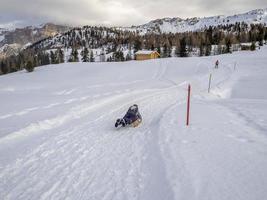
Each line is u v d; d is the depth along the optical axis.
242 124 10.55
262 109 14.05
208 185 5.51
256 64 50.81
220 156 7.01
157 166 6.92
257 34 139.75
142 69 57.34
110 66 66.19
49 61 136.00
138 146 8.80
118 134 10.36
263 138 8.56
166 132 9.59
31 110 15.22
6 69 117.44
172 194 5.37
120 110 15.20
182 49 110.19
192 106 15.38
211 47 125.19
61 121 12.59
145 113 14.28
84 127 11.55
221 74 41.03
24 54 141.50
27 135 10.38
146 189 5.93
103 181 6.45
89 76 55.88
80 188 6.17
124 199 5.61
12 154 8.38
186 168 6.38
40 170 7.20
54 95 24.52
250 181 5.58
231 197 5.02
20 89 37.41
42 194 5.97
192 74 45.75
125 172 6.86
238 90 29.23
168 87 29.22
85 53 134.75
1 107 17.11
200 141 8.35
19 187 6.32
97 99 18.42
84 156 8.10
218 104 16.34
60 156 8.15
